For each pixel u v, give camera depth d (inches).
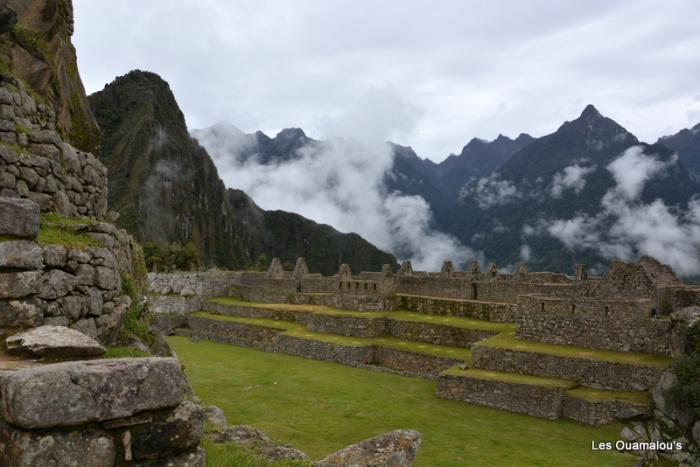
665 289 869.2
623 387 748.6
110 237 379.6
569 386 766.5
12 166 357.4
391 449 317.4
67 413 167.8
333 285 1651.1
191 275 1814.7
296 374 1001.5
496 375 828.6
